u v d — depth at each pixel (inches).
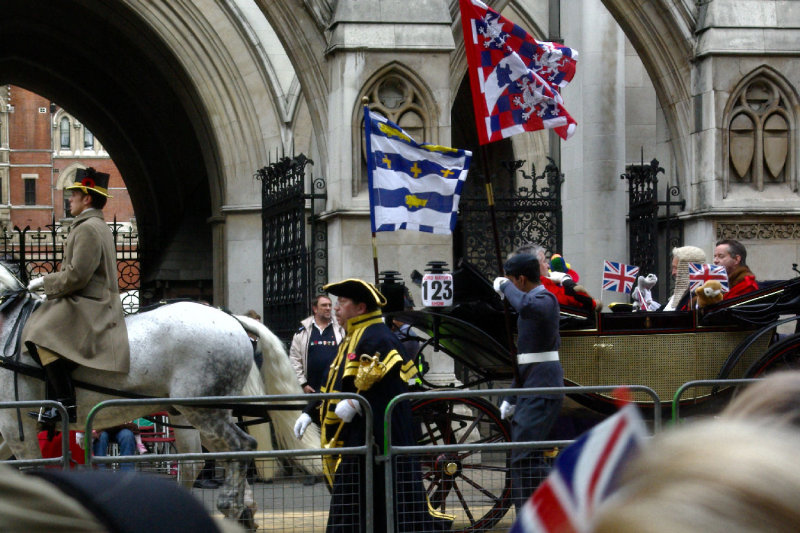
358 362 248.8
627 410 29.5
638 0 480.1
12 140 2827.3
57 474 31.5
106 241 271.3
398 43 436.5
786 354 297.9
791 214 471.2
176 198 995.9
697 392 304.5
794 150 478.0
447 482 276.4
